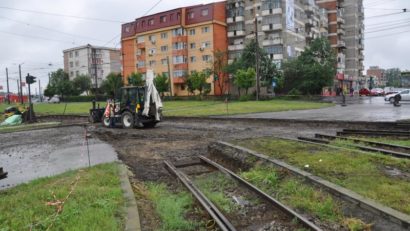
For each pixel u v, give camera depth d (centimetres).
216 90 6819
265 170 880
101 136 1881
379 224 518
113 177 836
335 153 958
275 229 551
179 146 1449
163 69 7488
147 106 2142
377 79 14088
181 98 6412
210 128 2064
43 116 3712
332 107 3503
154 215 615
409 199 583
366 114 2522
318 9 8181
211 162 1058
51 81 10394
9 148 1591
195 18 7081
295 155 959
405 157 917
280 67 6269
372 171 761
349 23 9438
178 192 782
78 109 4606
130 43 8200
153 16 7525
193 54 7200
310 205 618
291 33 6850
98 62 11369
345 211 579
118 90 2275
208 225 572
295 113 2839
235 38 7362
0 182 948
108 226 504
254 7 7088
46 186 776
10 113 3409
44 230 505
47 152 1414
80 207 594
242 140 1316
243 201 702
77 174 891
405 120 1864
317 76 5884
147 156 1247
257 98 4878
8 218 557
